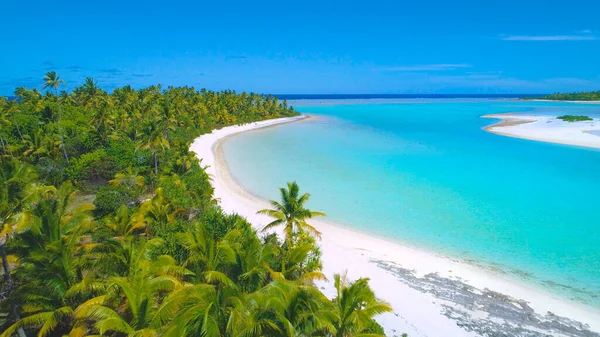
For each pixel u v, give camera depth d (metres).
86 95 78.69
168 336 11.09
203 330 11.20
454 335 18.22
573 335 18.53
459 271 24.78
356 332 13.06
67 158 44.88
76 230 18.41
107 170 42.44
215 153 66.44
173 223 24.95
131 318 13.59
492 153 64.94
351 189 43.34
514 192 42.06
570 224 32.78
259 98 135.38
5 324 17.44
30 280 15.69
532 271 24.92
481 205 37.75
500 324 19.20
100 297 13.81
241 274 16.31
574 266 25.61
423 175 49.91
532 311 20.53
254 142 79.69
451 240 29.59
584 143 71.50
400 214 35.25
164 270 16.03
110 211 31.27
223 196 40.22
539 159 59.50
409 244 28.83
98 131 51.31
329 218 34.06
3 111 60.38
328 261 25.09
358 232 30.98
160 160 47.72
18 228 16.28
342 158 61.84
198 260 17.16
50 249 15.19
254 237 18.64
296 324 12.46
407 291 21.92
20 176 22.44
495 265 25.72
